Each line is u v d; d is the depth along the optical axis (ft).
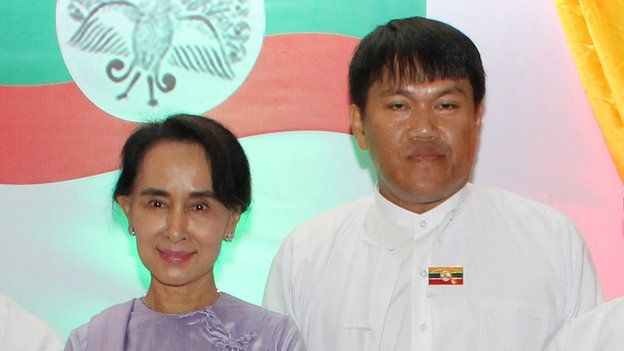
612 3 9.88
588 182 10.05
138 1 10.23
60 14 10.23
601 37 9.89
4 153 10.15
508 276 7.29
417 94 6.95
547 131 10.12
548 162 10.11
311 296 7.59
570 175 10.08
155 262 6.55
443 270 7.29
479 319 7.13
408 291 7.27
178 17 10.23
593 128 10.07
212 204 6.59
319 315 7.50
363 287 7.41
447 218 7.41
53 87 10.19
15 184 10.15
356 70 7.32
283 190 10.21
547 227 7.49
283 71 10.23
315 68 10.23
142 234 6.56
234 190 6.70
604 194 10.03
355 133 7.61
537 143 10.12
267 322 6.73
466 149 7.06
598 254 10.02
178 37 10.23
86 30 10.21
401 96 6.98
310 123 10.21
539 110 10.14
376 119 7.10
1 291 10.08
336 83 10.21
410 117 6.97
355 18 10.20
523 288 7.23
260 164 10.21
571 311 7.32
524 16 10.18
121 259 10.17
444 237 7.43
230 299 6.86
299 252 7.81
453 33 7.05
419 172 7.00
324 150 10.23
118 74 10.20
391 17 10.20
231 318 6.70
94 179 10.19
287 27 10.23
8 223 10.12
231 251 10.19
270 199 10.21
